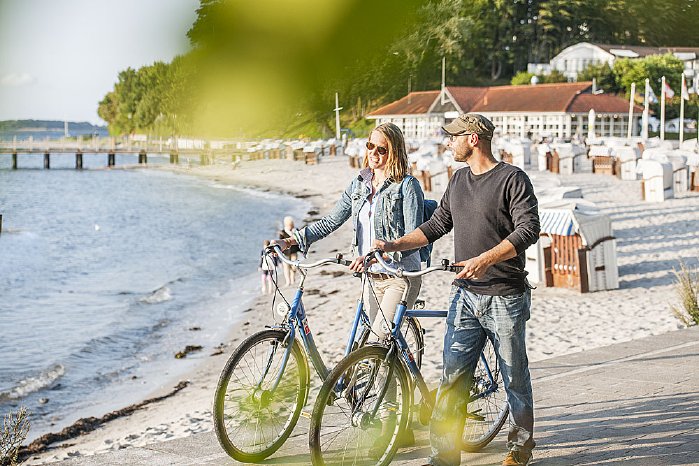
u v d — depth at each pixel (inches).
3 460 206.4
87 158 4881.9
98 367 465.1
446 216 168.9
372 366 165.2
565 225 535.5
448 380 165.0
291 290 661.9
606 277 540.7
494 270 157.6
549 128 2906.0
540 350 375.2
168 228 1352.1
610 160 1524.4
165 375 443.2
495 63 3036.4
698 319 403.2
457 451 166.4
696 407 222.2
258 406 176.1
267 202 1713.8
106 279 834.8
